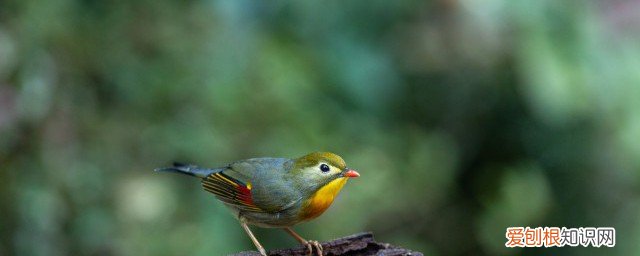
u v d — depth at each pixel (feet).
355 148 40.37
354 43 34.53
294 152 37.73
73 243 38.37
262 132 37.86
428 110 45.68
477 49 41.65
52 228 37.99
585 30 35.55
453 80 44.47
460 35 40.81
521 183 46.88
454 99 45.32
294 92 37.68
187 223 38.42
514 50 40.34
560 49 35.37
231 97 37.45
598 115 40.34
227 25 33.96
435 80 44.65
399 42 40.11
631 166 42.29
